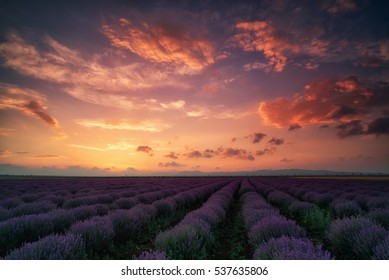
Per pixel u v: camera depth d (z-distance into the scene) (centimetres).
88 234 590
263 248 482
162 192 1916
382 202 1159
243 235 848
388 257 399
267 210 894
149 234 841
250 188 2558
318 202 1459
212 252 671
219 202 1353
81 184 3497
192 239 562
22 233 610
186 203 1616
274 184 3369
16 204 1242
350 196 1539
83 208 935
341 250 598
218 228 948
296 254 384
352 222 615
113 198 1672
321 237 786
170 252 516
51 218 729
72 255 458
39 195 1742
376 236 511
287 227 605
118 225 723
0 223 607
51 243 462
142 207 1058
